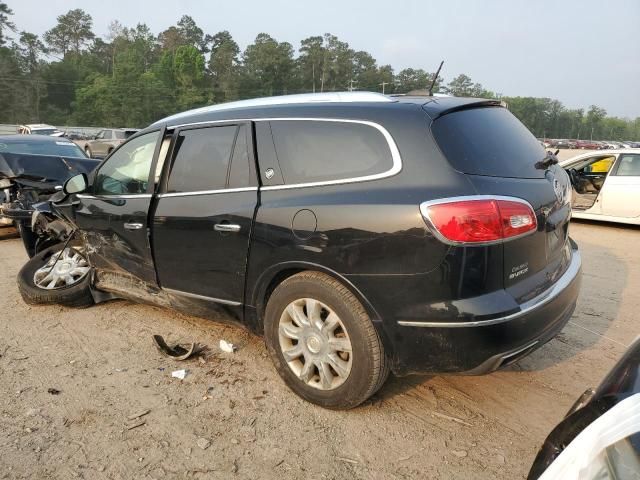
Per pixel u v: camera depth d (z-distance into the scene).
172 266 3.73
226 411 3.11
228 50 112.31
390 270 2.67
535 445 2.78
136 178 4.00
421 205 2.58
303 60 122.25
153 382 3.46
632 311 4.83
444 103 2.97
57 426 2.97
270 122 3.25
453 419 3.01
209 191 3.46
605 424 1.50
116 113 87.75
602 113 157.12
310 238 2.90
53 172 7.58
